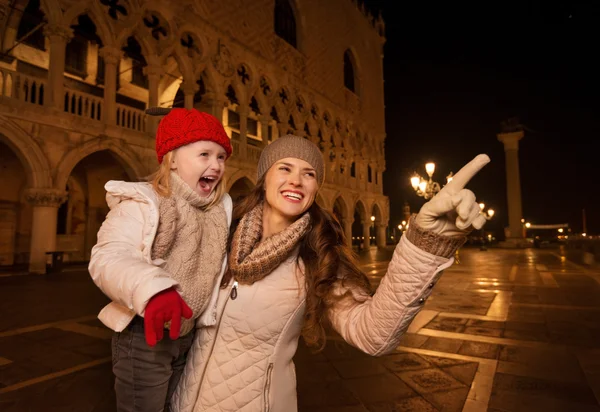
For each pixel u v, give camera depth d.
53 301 7.29
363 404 2.97
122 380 1.13
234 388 1.15
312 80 24.41
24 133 10.24
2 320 5.78
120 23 12.71
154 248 1.08
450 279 11.48
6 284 9.39
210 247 1.20
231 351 1.17
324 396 3.12
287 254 1.21
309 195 1.29
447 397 3.10
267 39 20.28
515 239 34.66
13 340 4.74
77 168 16.23
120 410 1.13
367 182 30.53
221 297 1.21
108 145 12.20
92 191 17.11
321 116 25.00
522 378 3.50
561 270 13.74
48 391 3.21
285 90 21.75
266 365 1.18
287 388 1.23
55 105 10.96
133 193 1.09
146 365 1.11
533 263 17.17
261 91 19.86
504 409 2.88
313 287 1.21
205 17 16.20
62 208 16.23
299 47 24.05
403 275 1.08
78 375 3.57
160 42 14.38
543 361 3.99
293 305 1.21
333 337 4.94
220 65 16.75
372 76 33.81
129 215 1.08
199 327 1.20
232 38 17.55
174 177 1.20
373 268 14.84
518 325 5.63
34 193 10.57
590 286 9.65
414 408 2.90
